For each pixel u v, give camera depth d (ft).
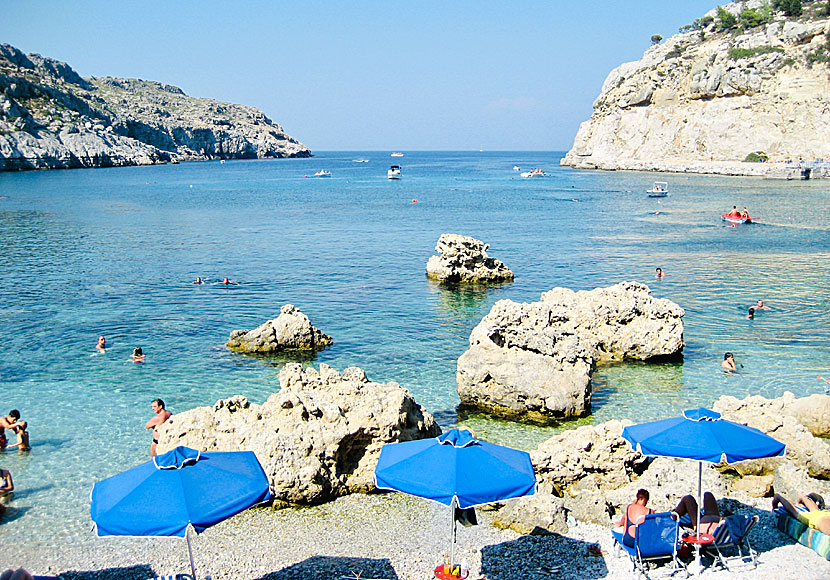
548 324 85.15
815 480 55.77
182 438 59.82
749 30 652.89
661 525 43.50
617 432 59.67
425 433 64.39
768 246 200.03
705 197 361.51
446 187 482.69
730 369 91.09
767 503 53.36
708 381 87.10
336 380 66.08
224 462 40.93
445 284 150.51
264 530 51.60
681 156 608.19
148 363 94.07
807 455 59.11
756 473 58.59
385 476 41.45
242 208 328.49
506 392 76.74
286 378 66.74
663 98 633.20
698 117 595.06
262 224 263.08
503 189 456.45
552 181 533.55
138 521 35.70
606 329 96.68
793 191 383.45
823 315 118.83
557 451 59.52
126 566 46.96
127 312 122.83
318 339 102.63
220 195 409.28
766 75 552.41
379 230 244.63
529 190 443.32
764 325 113.09
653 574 43.52
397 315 122.52
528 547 47.98
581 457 58.65
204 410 61.82
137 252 192.13
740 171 511.81
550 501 51.96
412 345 103.91
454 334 110.22
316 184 520.83
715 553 45.85
